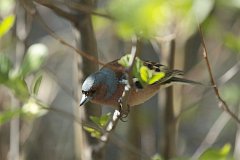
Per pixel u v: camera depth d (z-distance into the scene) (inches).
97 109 398.9
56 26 732.7
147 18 260.8
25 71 335.0
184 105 557.6
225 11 566.9
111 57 568.7
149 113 631.2
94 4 425.7
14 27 514.9
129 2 259.0
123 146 414.6
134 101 356.5
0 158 526.6
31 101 332.2
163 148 466.9
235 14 588.1
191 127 740.0
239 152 454.0
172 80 377.1
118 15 260.2
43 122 657.6
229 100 531.2
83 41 388.8
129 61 296.4
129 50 518.0
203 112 741.3
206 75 590.9
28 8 352.2
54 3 367.9
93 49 391.5
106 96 369.7
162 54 454.9
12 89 329.7
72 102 741.9
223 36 457.1
